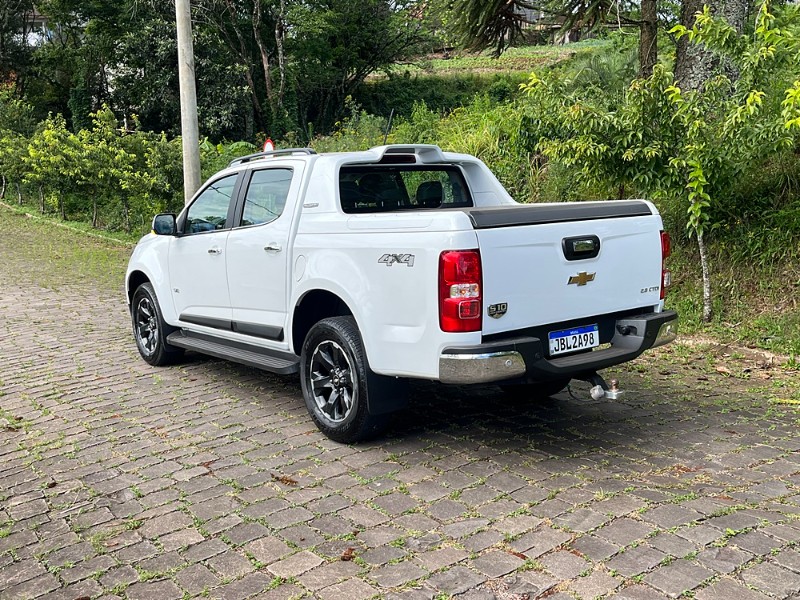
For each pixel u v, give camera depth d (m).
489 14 11.48
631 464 4.23
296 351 5.21
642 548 3.20
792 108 6.01
